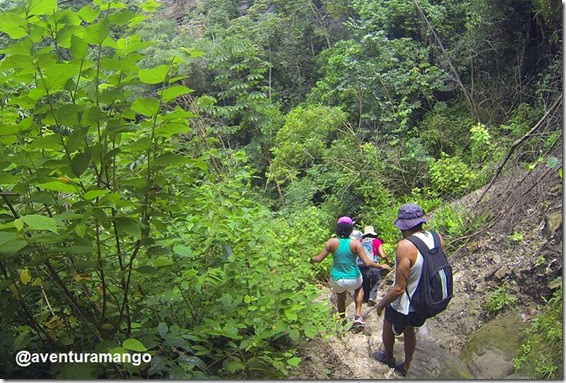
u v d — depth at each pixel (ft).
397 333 14.76
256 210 17.66
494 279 19.13
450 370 14.28
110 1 10.43
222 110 45.11
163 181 10.53
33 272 10.58
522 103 35.55
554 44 35.42
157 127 10.55
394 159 36.68
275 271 15.53
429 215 29.50
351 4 56.08
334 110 41.70
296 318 13.58
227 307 13.35
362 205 35.70
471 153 35.58
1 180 9.46
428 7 46.65
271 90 54.03
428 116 41.52
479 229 22.67
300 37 57.36
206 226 14.39
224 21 62.80
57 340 11.44
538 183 20.83
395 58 43.09
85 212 9.11
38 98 9.71
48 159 10.00
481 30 41.32
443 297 14.19
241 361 13.51
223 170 21.85
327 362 15.16
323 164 39.73
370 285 22.81
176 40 53.72
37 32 9.57
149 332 12.18
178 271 13.93
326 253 19.57
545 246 18.42
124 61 9.64
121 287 11.68
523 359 14.66
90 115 9.52
